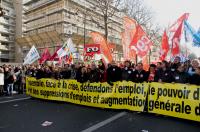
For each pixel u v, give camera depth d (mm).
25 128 7090
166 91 8562
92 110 9742
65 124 7523
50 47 48875
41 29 70188
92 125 7410
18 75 16188
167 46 11602
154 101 8836
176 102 8297
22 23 80062
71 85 11391
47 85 12430
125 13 34406
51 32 44781
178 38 11258
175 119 8250
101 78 10914
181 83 8430
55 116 8602
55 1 64250
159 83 8727
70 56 15344
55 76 13125
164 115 8641
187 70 9617
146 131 6820
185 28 11297
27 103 11523
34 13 73250
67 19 61781
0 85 14914
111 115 8805
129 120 8055
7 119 8148
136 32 11094
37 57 15578
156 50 41125
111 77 10164
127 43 11789
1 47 76938
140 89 9203
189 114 7977
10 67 16078
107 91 10039
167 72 9477
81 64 12883
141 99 9156
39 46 51406
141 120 8062
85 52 15773
